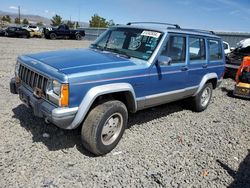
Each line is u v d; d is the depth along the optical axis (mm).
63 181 3490
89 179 3588
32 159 3895
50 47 21938
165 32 4984
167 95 5332
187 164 4211
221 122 6262
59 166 3803
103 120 3965
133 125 5500
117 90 4113
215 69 6785
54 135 4641
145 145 4691
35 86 4062
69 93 3627
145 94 4770
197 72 6074
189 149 4715
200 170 4086
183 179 3818
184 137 5191
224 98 8711
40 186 3354
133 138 4910
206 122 6160
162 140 4961
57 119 3615
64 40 35156
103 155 4211
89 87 3824
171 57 5238
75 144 4426
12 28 34250
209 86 6840
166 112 6543
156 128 5488
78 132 4801
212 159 4445
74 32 37812
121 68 4238
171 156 4402
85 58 4355
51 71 3781
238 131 5785
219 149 4832
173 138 5094
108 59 4465
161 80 4996
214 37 6680
